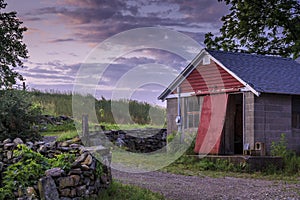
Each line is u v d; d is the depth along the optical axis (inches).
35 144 323.3
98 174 276.5
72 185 243.9
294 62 687.1
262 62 638.5
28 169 247.9
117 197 277.3
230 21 948.6
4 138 411.5
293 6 879.7
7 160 276.8
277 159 501.4
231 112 589.3
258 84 546.3
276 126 556.4
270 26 895.1
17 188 240.5
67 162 260.7
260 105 543.2
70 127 752.3
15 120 432.8
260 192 348.8
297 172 479.5
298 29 886.4
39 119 484.7
